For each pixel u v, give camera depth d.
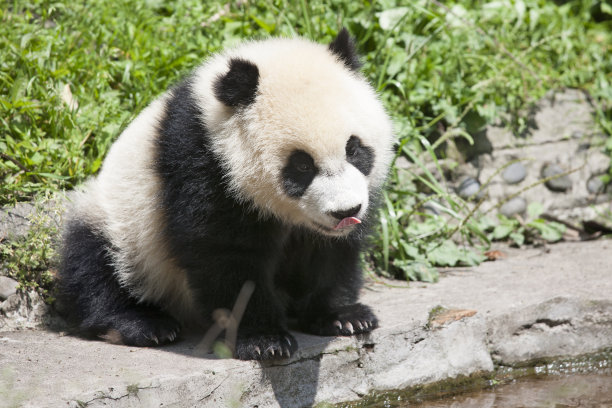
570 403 10.70
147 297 11.56
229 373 9.62
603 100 19.50
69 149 13.92
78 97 14.85
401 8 17.86
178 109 10.45
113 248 11.34
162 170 10.42
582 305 12.56
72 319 11.85
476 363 11.66
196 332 11.72
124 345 10.95
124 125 14.23
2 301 12.17
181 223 10.13
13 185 12.97
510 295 12.81
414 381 11.11
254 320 10.36
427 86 17.53
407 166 16.53
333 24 17.81
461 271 14.88
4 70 14.73
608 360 12.54
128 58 16.34
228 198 9.98
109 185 11.50
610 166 18.34
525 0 20.98
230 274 10.34
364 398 10.74
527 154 17.95
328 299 11.34
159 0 18.28
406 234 15.12
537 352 12.20
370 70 17.09
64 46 15.53
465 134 16.64
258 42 11.28
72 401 8.48
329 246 10.99
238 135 9.84
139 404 8.94
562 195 17.84
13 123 14.02
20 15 16.27
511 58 18.61
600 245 16.41
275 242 10.73
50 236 12.53
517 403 10.75
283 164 9.59
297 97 9.52
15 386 8.88
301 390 10.27
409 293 13.30
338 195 9.20
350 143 9.66
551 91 18.91
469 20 18.97
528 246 16.70
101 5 17.28
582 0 22.52
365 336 10.88
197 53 16.67
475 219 16.72
